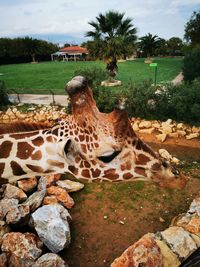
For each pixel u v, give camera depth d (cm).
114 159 220
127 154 218
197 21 3234
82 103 215
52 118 1380
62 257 534
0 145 238
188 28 3319
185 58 2320
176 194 719
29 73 3616
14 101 1692
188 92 1186
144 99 1256
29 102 1677
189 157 959
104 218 636
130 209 665
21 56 6244
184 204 680
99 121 216
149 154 221
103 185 751
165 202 689
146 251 462
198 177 805
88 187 745
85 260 529
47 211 560
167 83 1331
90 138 217
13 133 245
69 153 227
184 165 888
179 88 1255
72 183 723
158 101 1262
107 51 2038
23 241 503
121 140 213
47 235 524
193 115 1177
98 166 223
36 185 666
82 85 213
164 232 528
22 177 244
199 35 3288
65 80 2780
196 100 1164
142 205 679
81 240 575
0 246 513
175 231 525
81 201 692
